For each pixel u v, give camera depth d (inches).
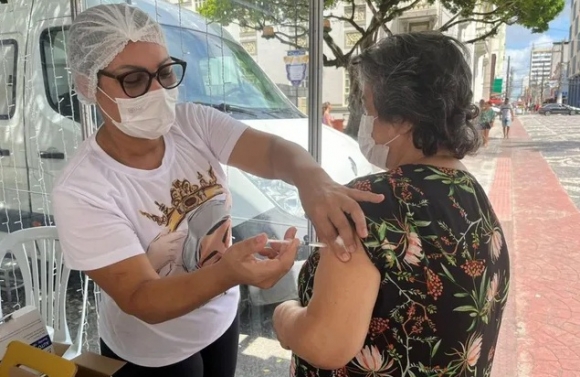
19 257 73.2
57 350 53.5
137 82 43.6
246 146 53.1
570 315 125.3
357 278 30.5
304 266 38.3
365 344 32.6
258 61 101.1
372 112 36.4
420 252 30.9
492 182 272.1
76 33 43.1
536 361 105.9
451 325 31.5
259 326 106.2
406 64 33.1
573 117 813.9
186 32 102.8
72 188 41.7
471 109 34.2
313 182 42.3
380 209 31.5
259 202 98.3
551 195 244.4
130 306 39.5
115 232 41.1
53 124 114.6
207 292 36.7
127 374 52.7
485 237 33.5
